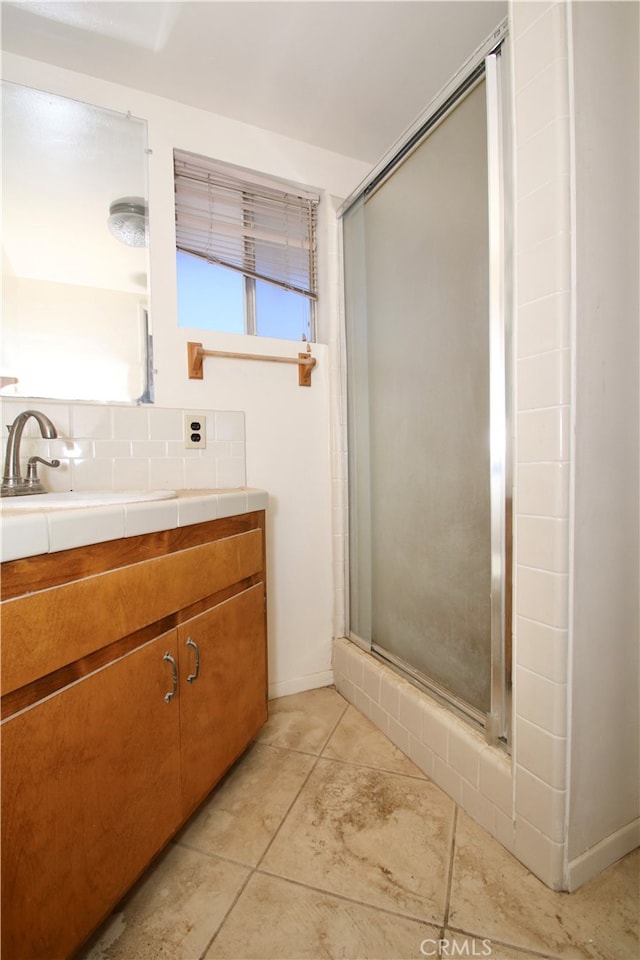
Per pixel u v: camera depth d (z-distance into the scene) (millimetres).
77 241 1392
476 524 1181
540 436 906
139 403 1459
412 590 1463
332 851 1039
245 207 1718
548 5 844
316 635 1844
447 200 1233
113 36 1262
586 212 866
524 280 931
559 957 803
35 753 689
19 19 1203
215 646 1146
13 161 1325
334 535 1858
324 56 1349
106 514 818
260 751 1416
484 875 966
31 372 1333
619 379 940
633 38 943
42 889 696
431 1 1179
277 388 1729
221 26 1237
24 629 678
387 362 1545
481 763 1097
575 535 887
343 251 1810
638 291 964
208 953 827
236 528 1251
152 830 921
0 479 1224
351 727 1550
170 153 1510
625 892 929
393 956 813
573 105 837
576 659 904
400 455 1493
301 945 836
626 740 1011
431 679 1386
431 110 1227
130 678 870
